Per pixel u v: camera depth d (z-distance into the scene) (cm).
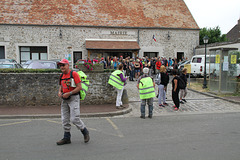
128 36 2145
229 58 1080
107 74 869
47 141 475
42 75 826
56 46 2006
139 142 467
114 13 2211
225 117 700
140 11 2309
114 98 882
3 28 1906
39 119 675
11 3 2038
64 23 2003
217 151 415
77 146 445
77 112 453
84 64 853
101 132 543
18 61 1952
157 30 2205
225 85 1084
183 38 2272
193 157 388
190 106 871
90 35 2062
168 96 1077
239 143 460
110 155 397
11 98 821
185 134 522
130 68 1620
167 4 2453
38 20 1970
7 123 625
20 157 388
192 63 1741
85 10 2158
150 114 696
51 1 2142
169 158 383
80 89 453
